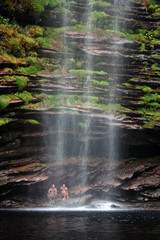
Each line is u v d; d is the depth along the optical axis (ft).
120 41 66.80
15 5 60.39
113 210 49.70
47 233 28.50
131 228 31.76
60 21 67.62
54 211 46.42
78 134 57.67
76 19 68.85
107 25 69.97
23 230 29.66
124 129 57.93
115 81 63.31
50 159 56.49
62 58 64.44
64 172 57.31
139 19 73.15
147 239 26.40
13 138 51.75
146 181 56.44
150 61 66.49
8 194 51.52
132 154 62.95
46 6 65.67
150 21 74.18
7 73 52.29
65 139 57.82
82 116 56.70
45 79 58.18
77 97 59.62
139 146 60.85
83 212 45.68
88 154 61.00
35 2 61.62
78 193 56.34
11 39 56.34
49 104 56.08
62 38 65.72
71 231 29.66
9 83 51.52
